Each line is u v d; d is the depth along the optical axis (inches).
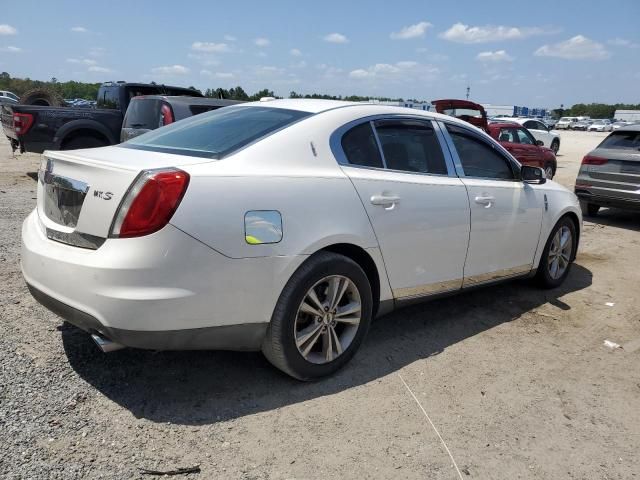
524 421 122.3
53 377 122.7
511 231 182.7
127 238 103.0
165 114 336.5
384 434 113.3
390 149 148.4
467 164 171.5
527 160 579.8
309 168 127.5
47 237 118.6
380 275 140.7
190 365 134.7
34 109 402.6
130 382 124.4
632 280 237.0
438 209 152.9
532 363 151.2
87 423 108.2
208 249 107.2
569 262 221.8
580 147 1328.7
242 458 102.7
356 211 131.7
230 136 130.6
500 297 205.2
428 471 103.3
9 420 105.9
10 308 156.7
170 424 110.6
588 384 141.3
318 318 127.6
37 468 94.1
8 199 330.3
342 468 102.2
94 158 116.3
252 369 135.3
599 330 178.1
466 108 481.7
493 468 105.6
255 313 115.7
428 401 127.4
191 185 106.7
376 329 167.8
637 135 359.9
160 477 95.8
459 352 155.0
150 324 103.9
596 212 401.7
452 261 161.5
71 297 107.8
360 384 132.8
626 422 124.7
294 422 115.0
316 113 138.4
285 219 118.0
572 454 111.7
